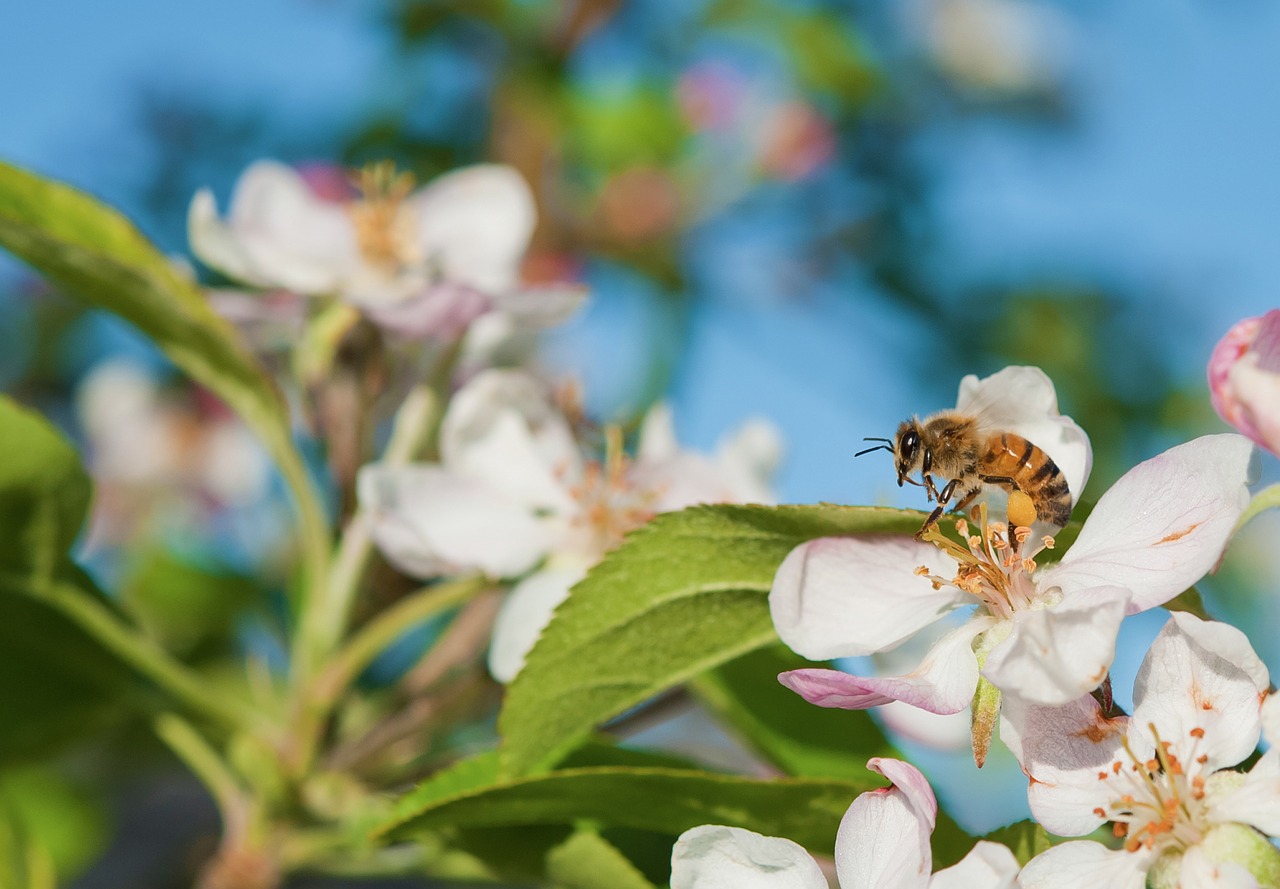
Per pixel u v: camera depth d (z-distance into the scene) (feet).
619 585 1.03
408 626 1.17
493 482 1.19
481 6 1.91
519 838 1.05
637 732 1.14
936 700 0.99
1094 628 0.97
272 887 1.18
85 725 1.18
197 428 1.94
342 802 1.17
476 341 1.24
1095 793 0.98
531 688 1.04
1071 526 1.03
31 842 1.21
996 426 1.04
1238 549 1.80
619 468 1.19
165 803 1.69
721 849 0.98
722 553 1.03
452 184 1.30
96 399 1.93
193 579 1.45
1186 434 1.88
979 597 1.02
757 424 1.25
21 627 1.16
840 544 1.03
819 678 0.98
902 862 0.96
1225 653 0.97
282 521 1.57
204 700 1.17
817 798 1.02
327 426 1.21
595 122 1.98
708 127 2.09
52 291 1.94
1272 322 0.96
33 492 1.12
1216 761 0.98
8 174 1.11
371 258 1.26
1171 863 0.97
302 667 1.18
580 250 1.99
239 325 1.24
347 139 1.89
